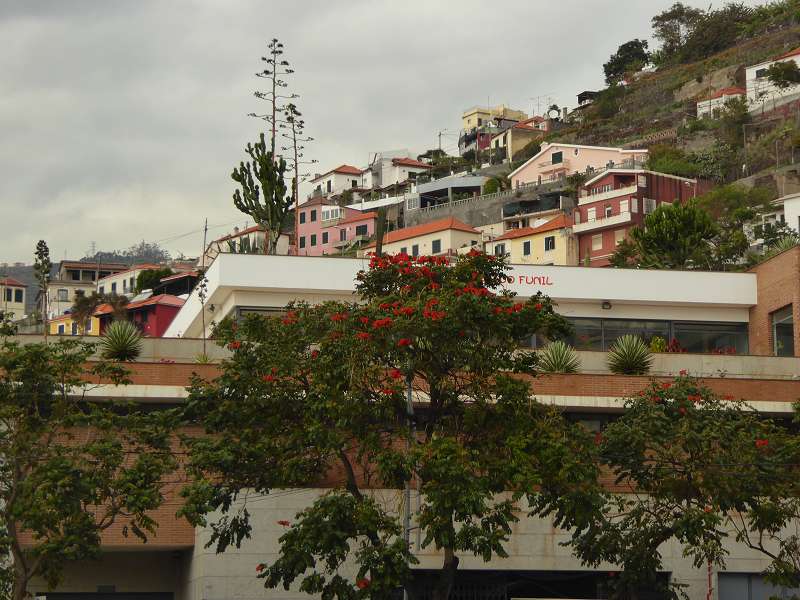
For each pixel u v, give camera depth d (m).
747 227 94.31
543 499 28.73
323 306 30.12
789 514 31.09
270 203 60.16
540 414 29.20
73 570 39.59
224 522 31.36
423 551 36.47
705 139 133.50
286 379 29.33
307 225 142.75
